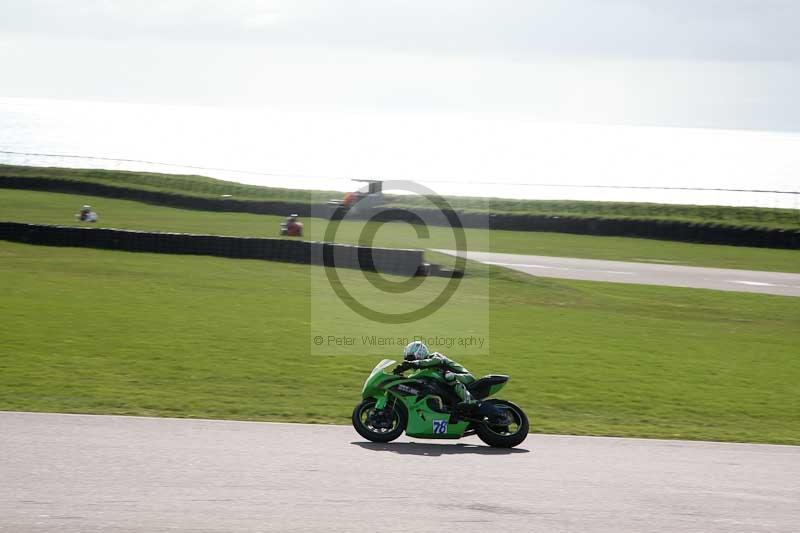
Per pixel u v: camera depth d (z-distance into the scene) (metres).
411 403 25.50
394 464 22.64
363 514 18.28
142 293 57.56
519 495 20.17
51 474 20.20
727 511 19.56
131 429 25.27
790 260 97.88
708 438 28.92
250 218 119.31
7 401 29.06
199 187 143.88
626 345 48.16
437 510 18.78
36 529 16.70
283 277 67.88
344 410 30.72
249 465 21.72
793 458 25.41
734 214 124.38
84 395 30.58
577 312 59.66
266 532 17.00
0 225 81.81
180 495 19.03
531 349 45.47
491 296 64.19
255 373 36.38
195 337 43.72
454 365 26.27
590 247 104.31
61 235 80.56
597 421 30.91
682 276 81.31
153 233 78.75
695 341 50.91
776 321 60.03
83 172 149.50
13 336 41.28
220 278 66.00
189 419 27.19
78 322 46.03
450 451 24.70
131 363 36.81
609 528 18.09
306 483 20.36
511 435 25.47
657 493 20.83
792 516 19.36
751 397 36.62
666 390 37.12
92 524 17.08
